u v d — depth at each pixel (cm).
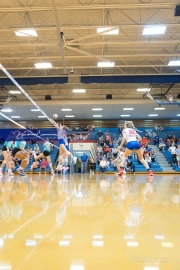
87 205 207
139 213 171
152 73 1655
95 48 1397
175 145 2220
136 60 1561
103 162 1689
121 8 1045
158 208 192
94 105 2219
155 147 2302
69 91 2086
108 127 2928
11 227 132
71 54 1464
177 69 1633
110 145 2264
